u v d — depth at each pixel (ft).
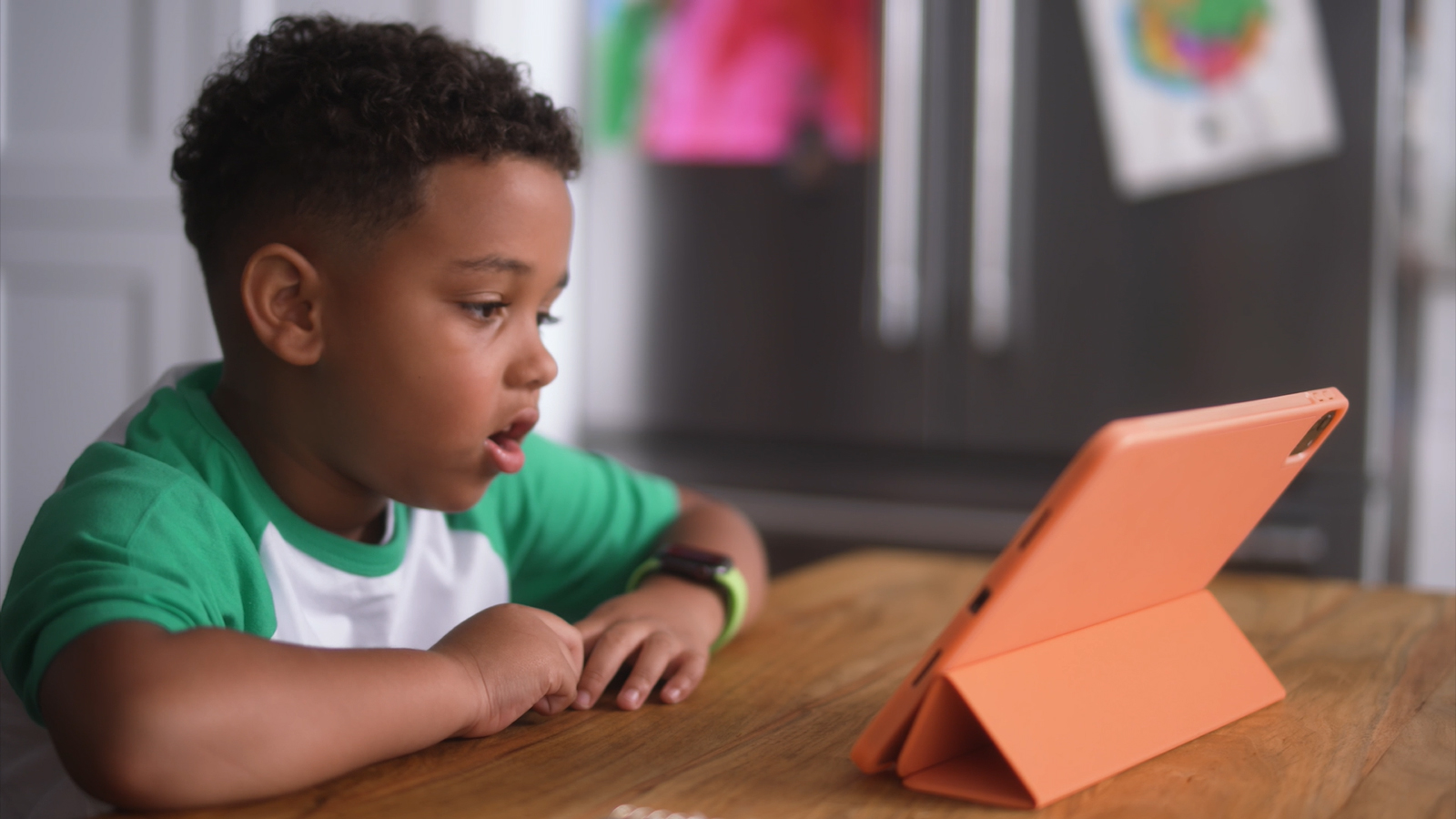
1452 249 6.02
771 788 1.70
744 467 6.24
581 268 6.49
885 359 5.98
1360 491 5.27
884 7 5.80
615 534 3.29
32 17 6.22
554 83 6.45
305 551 2.48
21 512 6.36
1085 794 1.67
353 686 1.73
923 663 1.68
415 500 2.33
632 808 1.59
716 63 6.15
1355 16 5.17
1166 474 1.64
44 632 1.70
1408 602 3.15
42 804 2.30
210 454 2.37
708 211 6.24
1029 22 5.59
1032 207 5.67
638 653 2.36
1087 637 1.91
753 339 6.22
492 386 2.24
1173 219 5.48
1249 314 5.41
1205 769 1.78
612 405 6.51
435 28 3.03
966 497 5.83
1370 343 5.25
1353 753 1.86
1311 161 5.27
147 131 6.11
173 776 1.55
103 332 6.22
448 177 2.16
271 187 2.25
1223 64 5.35
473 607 2.99
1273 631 2.79
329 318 2.22
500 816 1.57
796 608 3.09
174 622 1.77
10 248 6.31
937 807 1.62
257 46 2.52
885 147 5.85
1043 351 5.73
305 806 1.60
